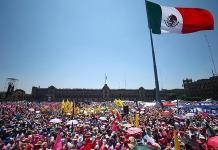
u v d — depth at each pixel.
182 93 132.75
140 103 63.28
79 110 36.50
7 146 12.38
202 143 10.37
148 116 28.41
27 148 11.84
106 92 137.75
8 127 19.78
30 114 32.84
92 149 11.40
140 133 14.01
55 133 16.36
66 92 136.88
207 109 30.67
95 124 22.81
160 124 19.75
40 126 21.16
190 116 25.06
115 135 14.74
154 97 138.75
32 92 135.00
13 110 40.25
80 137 14.60
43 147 11.91
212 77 107.44
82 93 137.12
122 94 138.25
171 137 13.63
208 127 10.96
